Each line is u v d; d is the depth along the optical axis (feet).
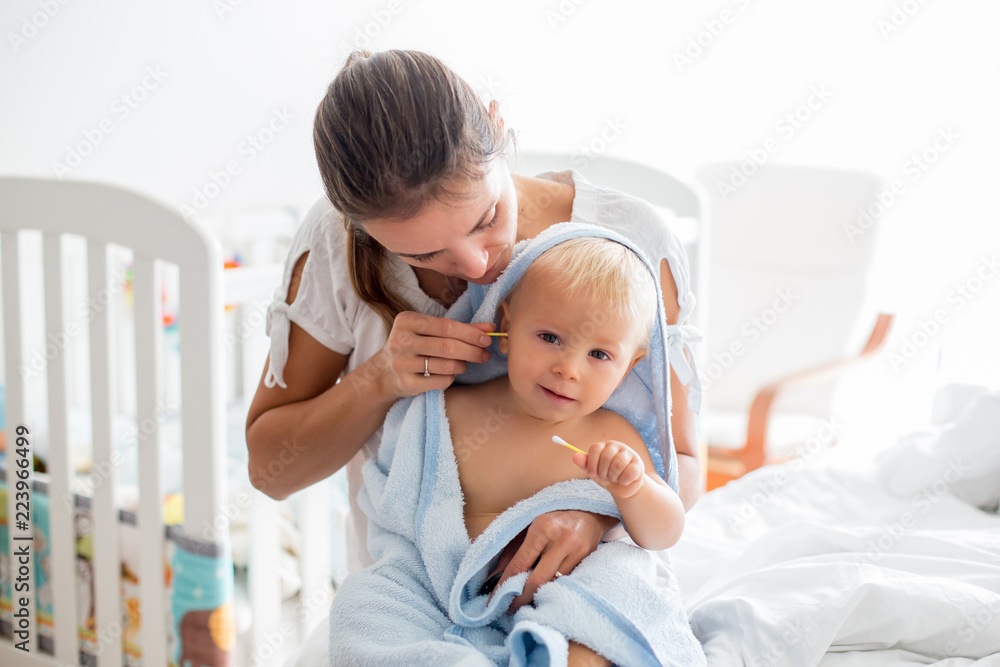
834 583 3.16
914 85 8.74
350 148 2.36
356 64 2.46
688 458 3.18
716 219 9.04
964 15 8.35
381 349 2.98
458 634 2.62
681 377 3.04
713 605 3.22
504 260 2.77
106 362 4.05
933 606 3.04
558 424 2.90
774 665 2.91
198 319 3.71
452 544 2.77
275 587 4.72
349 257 3.00
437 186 2.35
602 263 2.68
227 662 3.99
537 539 2.68
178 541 3.93
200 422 3.77
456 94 2.38
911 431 4.78
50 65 6.30
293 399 3.31
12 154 6.20
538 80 9.38
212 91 7.36
